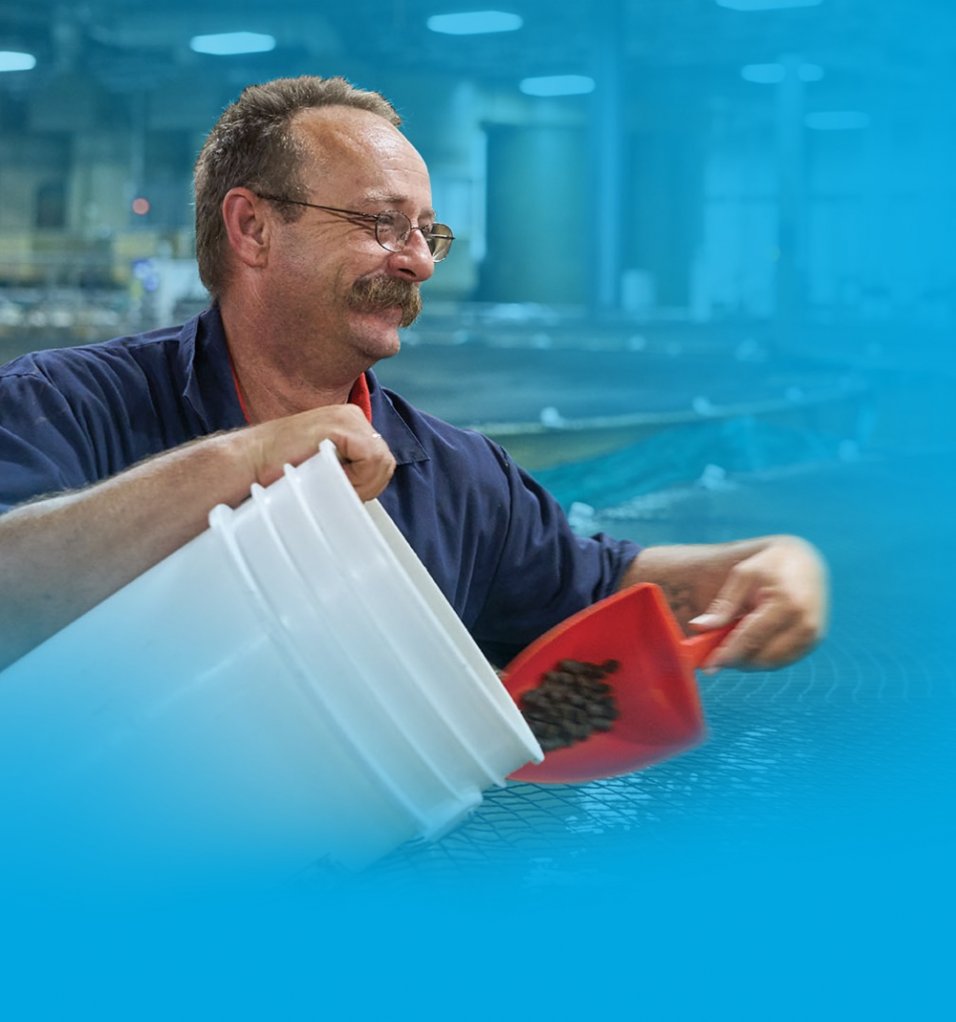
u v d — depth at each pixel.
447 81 26.88
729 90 29.84
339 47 25.72
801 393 8.66
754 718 1.65
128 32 25.09
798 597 1.31
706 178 30.33
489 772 0.96
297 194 1.49
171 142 26.12
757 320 24.36
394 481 1.63
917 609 2.83
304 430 1.09
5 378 1.44
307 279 1.50
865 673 2.06
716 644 1.31
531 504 1.75
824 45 26.19
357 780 0.93
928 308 26.14
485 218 29.70
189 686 0.95
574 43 26.98
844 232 30.75
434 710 0.93
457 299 27.73
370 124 1.51
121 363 1.55
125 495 1.09
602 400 8.23
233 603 0.95
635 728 1.26
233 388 1.56
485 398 8.05
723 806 1.14
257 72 26.31
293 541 0.94
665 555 1.73
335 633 0.92
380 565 0.93
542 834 1.04
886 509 4.96
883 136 28.97
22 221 26.27
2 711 1.00
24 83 25.98
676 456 5.86
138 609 0.99
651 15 25.38
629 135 30.06
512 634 1.77
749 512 4.78
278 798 0.94
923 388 11.12
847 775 1.29
